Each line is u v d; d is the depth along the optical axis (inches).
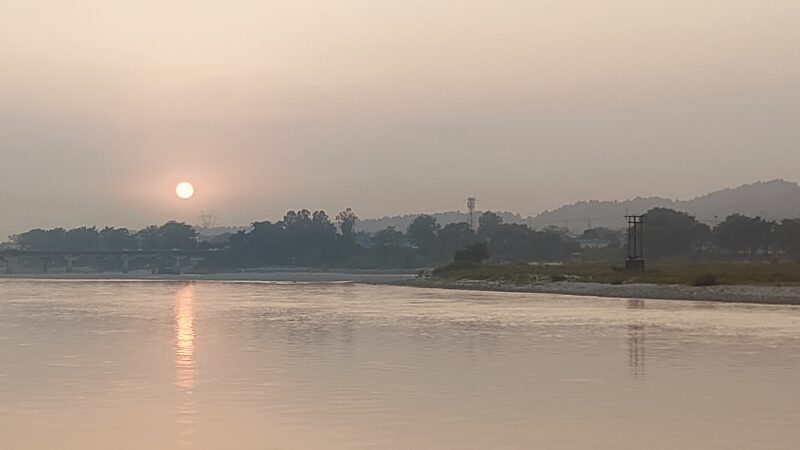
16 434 866.1
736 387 1151.0
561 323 2268.7
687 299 3550.7
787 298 3287.4
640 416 951.6
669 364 1389.0
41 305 3486.7
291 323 2341.3
